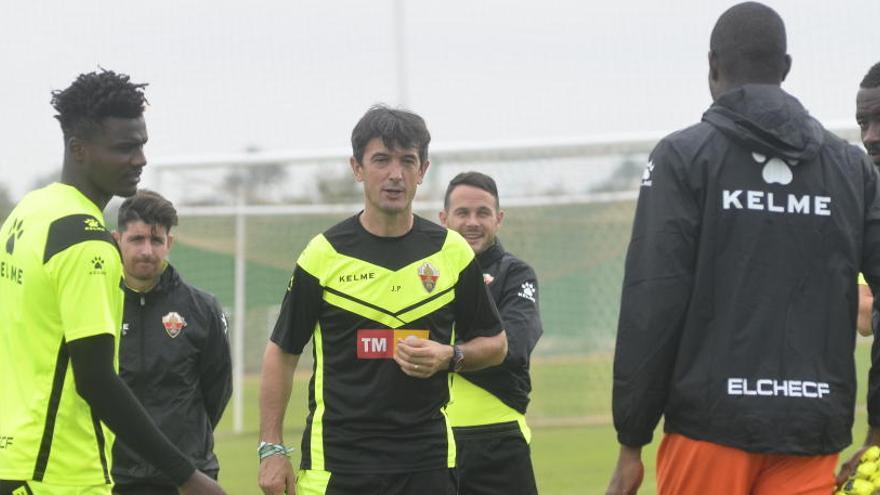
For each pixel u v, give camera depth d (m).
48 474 11.58
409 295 13.91
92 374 11.41
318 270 13.95
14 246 11.79
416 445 13.84
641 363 11.95
